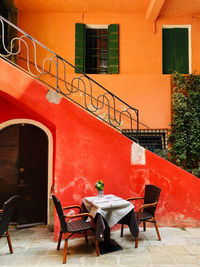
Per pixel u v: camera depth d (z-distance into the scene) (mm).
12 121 4711
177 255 3168
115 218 3240
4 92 3602
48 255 3215
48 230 4336
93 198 3631
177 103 5926
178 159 5707
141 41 6344
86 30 6566
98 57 6594
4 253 3299
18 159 4719
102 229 3090
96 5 6016
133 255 3172
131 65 6285
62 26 6293
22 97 3668
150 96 6168
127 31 6359
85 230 3150
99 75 6152
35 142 4824
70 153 3895
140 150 4281
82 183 3926
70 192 3852
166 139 6098
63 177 3832
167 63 6500
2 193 4750
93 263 2967
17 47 6016
